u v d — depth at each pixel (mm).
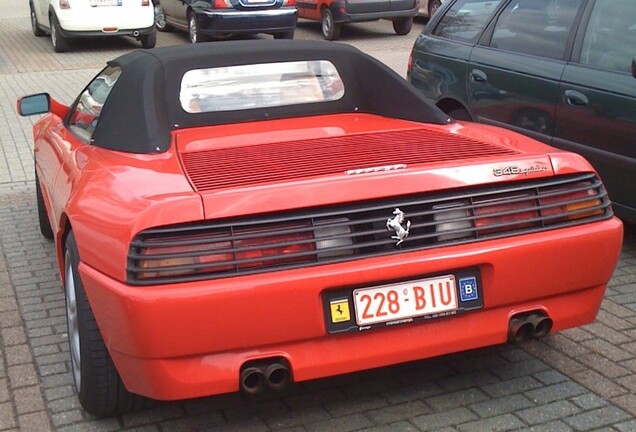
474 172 3297
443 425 3445
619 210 5371
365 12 17656
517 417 3490
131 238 2977
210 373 3035
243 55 4242
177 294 2920
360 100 4379
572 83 5562
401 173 3213
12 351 4285
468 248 3230
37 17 17922
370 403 3652
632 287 4926
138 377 3104
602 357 4027
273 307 3008
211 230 3000
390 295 3170
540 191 3410
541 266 3330
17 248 5957
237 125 4074
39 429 3527
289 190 3076
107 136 3871
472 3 6820
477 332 3318
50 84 12969
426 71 6992
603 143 5363
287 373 3111
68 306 3756
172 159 3564
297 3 18891
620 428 3391
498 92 6195
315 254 3074
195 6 16734
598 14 5633
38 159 5184
